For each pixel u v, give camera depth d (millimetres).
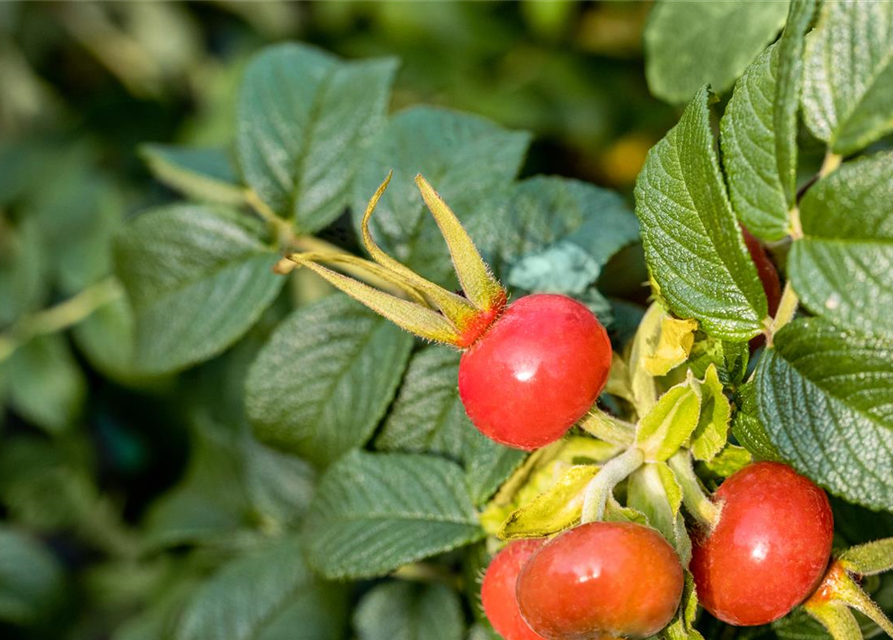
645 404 360
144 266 442
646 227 351
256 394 414
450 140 427
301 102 442
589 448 372
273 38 730
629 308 410
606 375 344
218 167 495
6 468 624
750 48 404
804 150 366
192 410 553
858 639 347
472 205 417
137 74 761
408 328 346
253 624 448
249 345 550
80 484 629
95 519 633
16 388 581
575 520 346
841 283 325
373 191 421
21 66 760
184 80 762
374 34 685
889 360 332
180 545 518
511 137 425
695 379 344
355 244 443
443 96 651
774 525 338
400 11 665
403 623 428
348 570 392
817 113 330
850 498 336
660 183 349
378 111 437
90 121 733
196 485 506
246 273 435
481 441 383
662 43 423
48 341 581
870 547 349
